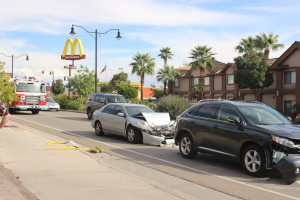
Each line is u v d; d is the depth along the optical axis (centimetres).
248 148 777
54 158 848
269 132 743
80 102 3862
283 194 630
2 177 658
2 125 646
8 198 533
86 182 641
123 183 644
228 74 4409
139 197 561
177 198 564
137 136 1225
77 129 1700
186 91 5194
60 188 596
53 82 7612
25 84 2670
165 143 1181
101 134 1440
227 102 895
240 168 852
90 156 897
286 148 713
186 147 973
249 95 4125
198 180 725
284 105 3641
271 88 3794
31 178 658
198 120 937
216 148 870
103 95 2286
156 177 748
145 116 1238
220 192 639
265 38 4175
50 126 1825
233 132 820
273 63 3669
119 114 1289
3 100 1616
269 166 735
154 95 5669
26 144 1045
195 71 5012
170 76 5250
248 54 3822
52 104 3462
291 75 3556
